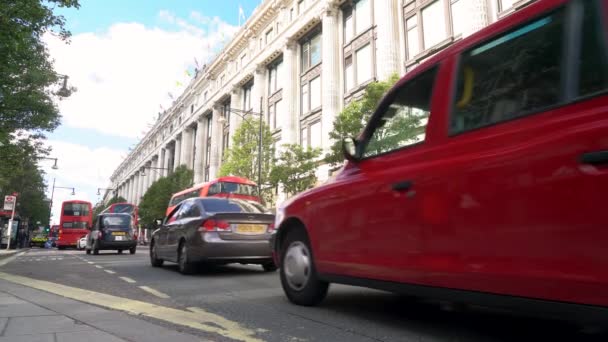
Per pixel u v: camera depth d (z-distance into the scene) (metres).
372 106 18.81
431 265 3.08
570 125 2.37
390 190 3.49
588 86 2.36
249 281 7.21
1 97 16.22
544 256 2.40
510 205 2.60
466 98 3.12
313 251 4.36
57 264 12.12
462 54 3.26
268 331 3.54
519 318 3.95
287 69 35.75
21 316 4.05
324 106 29.92
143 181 94.69
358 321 3.90
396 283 3.38
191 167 64.25
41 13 12.16
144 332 3.44
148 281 7.29
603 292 2.13
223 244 7.96
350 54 29.23
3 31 11.77
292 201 4.79
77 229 39.53
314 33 34.34
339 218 4.03
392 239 3.42
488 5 19.17
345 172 4.15
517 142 2.64
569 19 2.52
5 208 30.34
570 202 2.29
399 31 24.67
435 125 3.30
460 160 2.97
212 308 4.63
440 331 3.52
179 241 8.72
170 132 74.88
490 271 2.68
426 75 3.54
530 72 2.71
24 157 20.09
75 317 4.00
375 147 3.88
